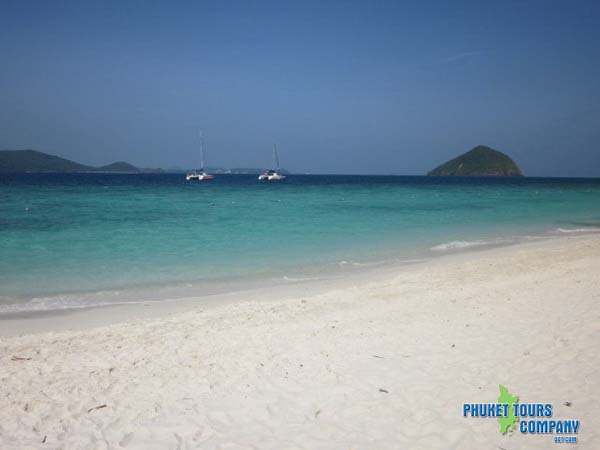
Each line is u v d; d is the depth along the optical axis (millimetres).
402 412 4941
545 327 7406
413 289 10750
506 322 7809
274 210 32125
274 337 7453
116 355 6742
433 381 5629
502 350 6516
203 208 33094
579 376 5551
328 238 19266
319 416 4922
